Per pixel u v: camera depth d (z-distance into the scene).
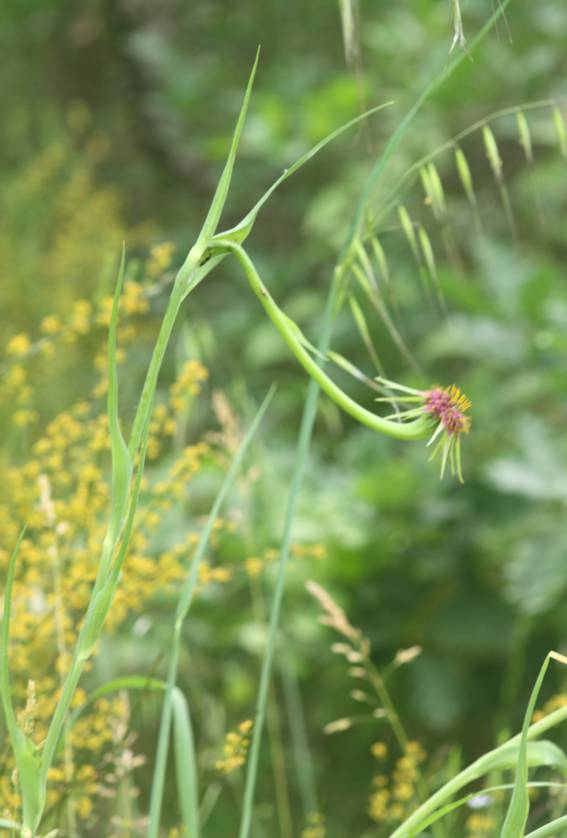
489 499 2.57
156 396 3.29
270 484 2.35
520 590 2.31
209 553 2.21
